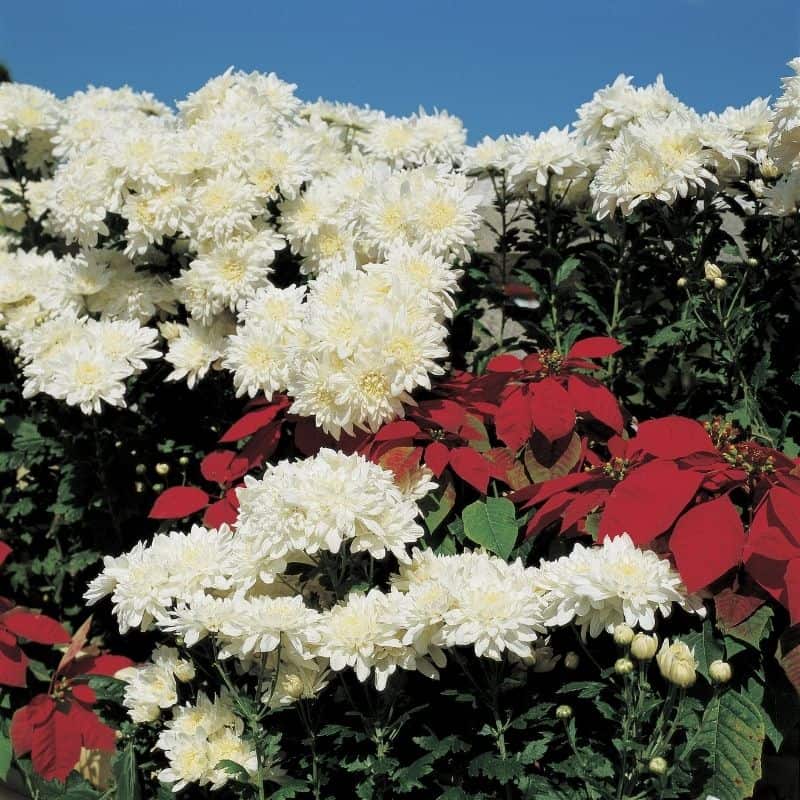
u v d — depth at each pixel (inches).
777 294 66.6
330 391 57.9
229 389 73.8
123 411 70.9
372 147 81.1
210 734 56.4
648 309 71.9
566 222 73.6
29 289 73.5
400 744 55.1
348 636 52.2
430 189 65.4
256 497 54.5
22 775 67.7
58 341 67.7
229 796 59.5
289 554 54.9
